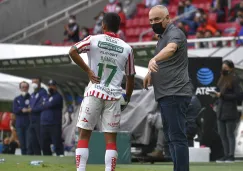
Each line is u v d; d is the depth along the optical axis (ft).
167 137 81.97
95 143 133.69
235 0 255.09
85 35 263.70
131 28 269.03
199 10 237.66
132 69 86.58
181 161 79.97
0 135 203.31
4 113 203.31
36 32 289.53
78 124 84.69
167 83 80.28
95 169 113.19
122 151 134.21
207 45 214.90
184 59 80.59
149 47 156.46
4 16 288.10
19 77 201.87
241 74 168.96
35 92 175.52
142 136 143.13
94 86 84.28
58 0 297.33
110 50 84.48
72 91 192.95
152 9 81.41
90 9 292.20
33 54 202.59
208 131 147.64
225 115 140.15
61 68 177.58
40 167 114.83
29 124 180.04
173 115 79.97
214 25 235.61
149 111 142.61
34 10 293.02
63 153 173.47
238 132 165.89
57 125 170.60
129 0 287.48
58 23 288.30
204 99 147.43
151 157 137.08
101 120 85.51
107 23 85.51
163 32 81.30
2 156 160.76
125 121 144.15
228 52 208.23
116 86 84.94
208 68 147.43
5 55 203.31
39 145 176.76
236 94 139.64
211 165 127.44
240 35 218.79
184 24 238.07
